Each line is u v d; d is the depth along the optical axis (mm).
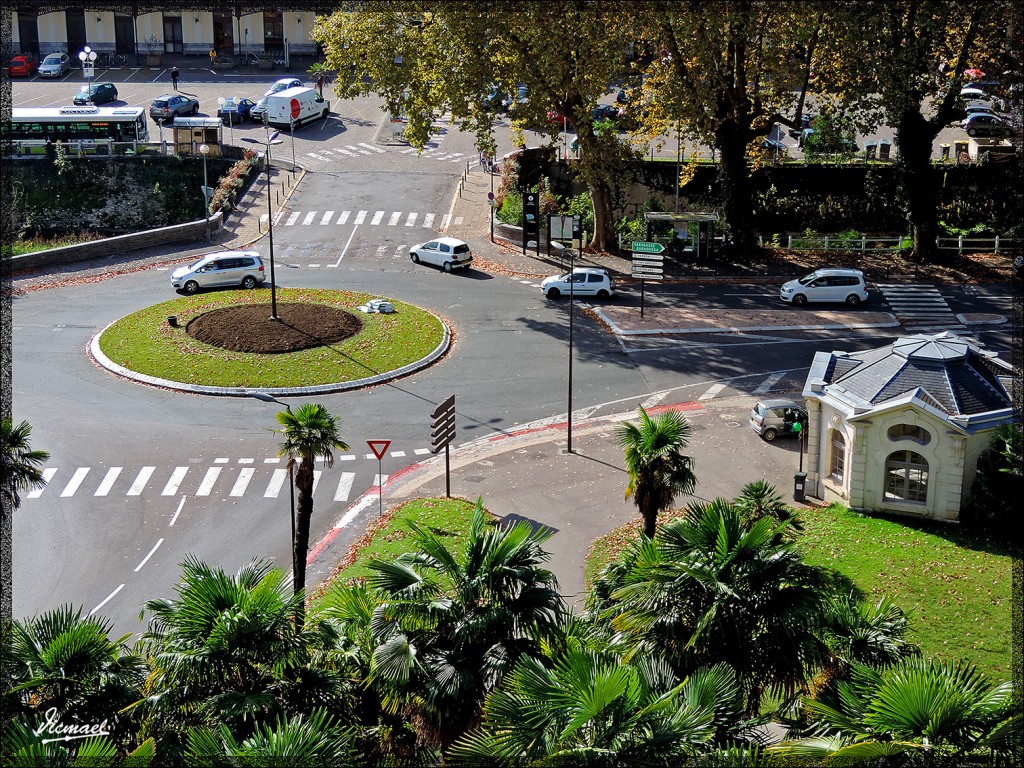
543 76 67188
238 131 96438
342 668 22281
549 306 66438
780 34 67188
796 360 58781
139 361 56438
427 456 48250
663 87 69750
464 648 21797
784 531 31062
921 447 41312
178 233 76500
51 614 22688
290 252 75312
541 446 49062
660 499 35469
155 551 40781
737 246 75625
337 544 41188
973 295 68438
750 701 21016
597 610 25047
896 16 64562
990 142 81188
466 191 86438
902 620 22797
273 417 51719
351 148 94625
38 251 72125
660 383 55781
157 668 21328
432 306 65875
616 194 84688
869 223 84000
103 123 88438
